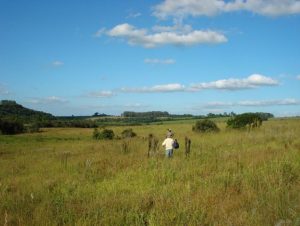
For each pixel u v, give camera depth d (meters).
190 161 17.94
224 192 11.27
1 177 19.14
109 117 158.62
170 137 21.28
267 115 102.00
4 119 80.31
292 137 26.94
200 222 8.68
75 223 8.67
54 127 107.31
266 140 27.00
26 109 154.75
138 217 9.02
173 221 8.77
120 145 31.45
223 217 8.91
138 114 164.88
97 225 8.69
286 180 11.95
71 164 21.34
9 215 9.50
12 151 36.38
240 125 44.31
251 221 8.48
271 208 9.12
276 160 14.37
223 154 19.16
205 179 13.05
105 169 18.14
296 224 8.03
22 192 13.24
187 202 9.90
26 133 80.69
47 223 8.74
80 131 85.06
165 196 10.86
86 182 15.05
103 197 11.75
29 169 21.67
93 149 32.22
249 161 15.84
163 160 19.23
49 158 26.67
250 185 11.65
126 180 14.80
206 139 33.31
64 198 11.65
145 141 36.50
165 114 165.00
